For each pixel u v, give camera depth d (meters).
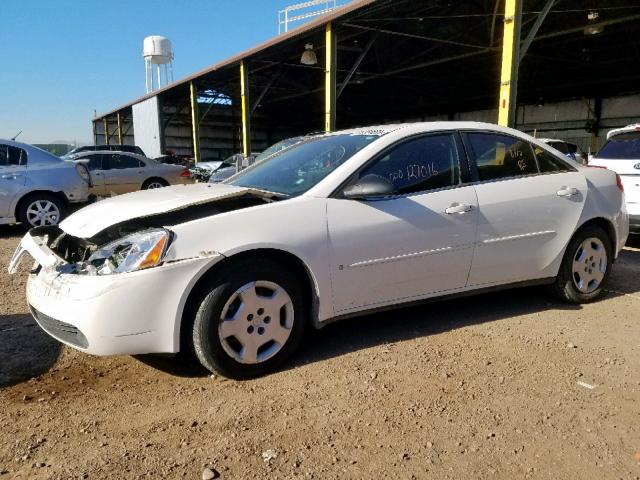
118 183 13.56
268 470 2.19
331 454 2.30
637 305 4.34
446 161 3.71
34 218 8.33
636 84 25.72
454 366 3.18
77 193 8.65
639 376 3.05
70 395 2.85
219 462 2.25
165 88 24.91
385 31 15.58
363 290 3.33
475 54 18.38
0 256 6.75
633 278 5.26
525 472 2.18
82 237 3.08
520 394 2.83
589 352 3.39
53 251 3.38
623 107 27.17
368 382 2.97
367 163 3.39
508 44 9.28
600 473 2.18
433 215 3.50
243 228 2.96
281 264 3.14
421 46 18.80
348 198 3.26
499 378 3.02
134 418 2.61
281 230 3.04
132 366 3.22
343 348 3.47
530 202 3.92
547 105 30.89
